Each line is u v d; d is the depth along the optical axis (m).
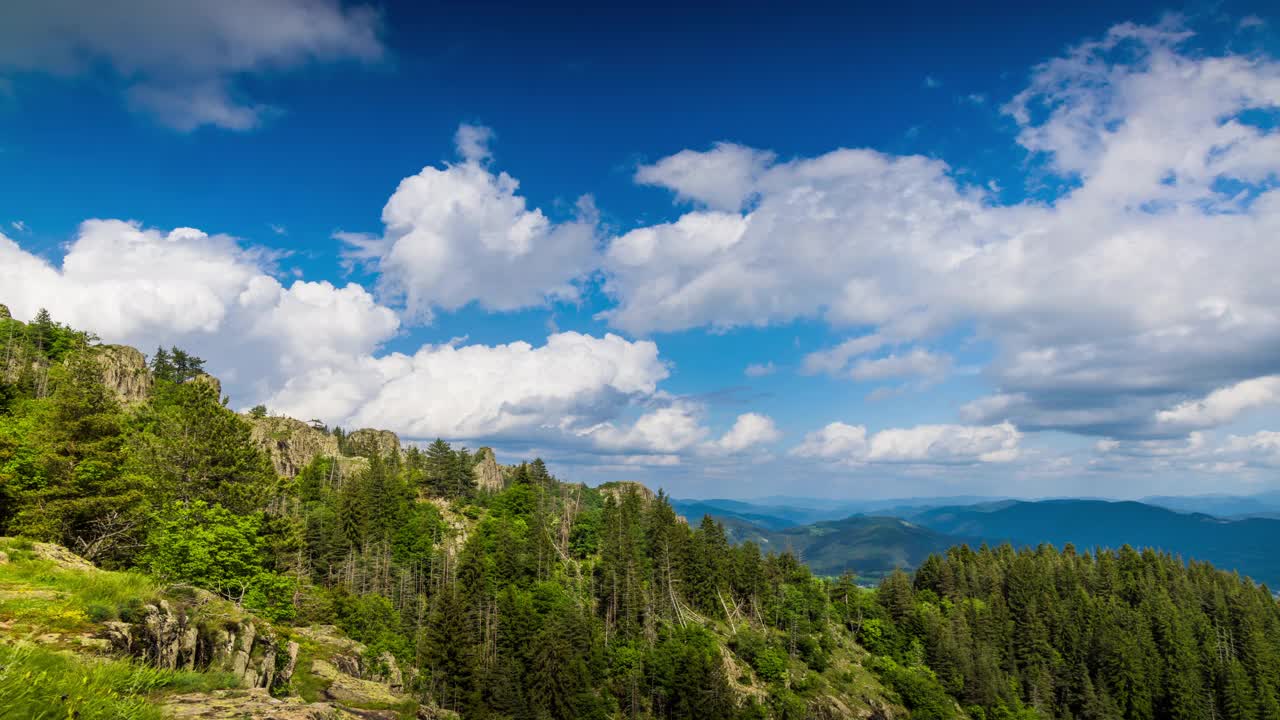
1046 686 162.00
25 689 12.01
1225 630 179.62
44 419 56.97
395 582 123.00
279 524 70.88
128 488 49.50
